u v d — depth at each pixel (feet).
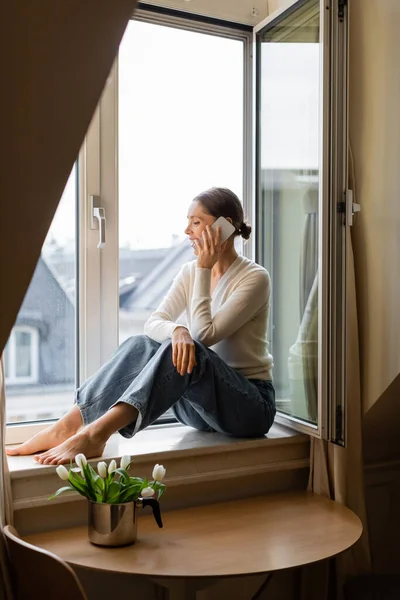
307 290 6.66
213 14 7.36
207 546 5.09
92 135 6.80
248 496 6.53
